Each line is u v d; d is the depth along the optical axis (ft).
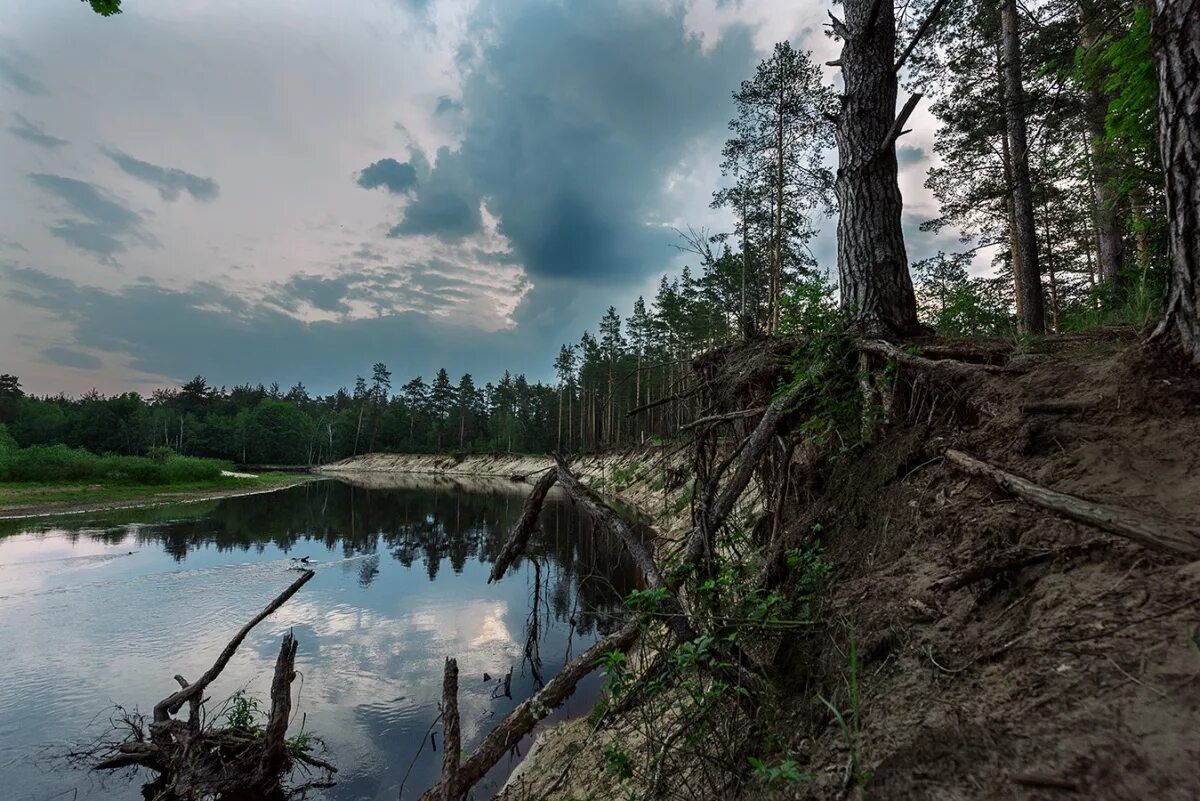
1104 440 7.51
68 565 53.36
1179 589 5.28
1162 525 5.86
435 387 304.30
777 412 12.27
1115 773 4.17
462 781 10.23
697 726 8.64
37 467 118.01
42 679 28.04
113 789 19.49
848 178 14.99
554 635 32.63
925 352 12.16
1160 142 8.17
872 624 7.74
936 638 6.80
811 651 8.45
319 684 27.43
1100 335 11.84
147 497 114.42
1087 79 12.76
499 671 28.48
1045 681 5.27
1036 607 6.21
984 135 36.22
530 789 15.39
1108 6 23.00
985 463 8.41
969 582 7.15
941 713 5.73
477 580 47.57
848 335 13.23
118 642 33.19
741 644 9.13
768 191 65.05
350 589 44.91
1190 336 7.51
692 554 10.91
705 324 86.17
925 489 9.45
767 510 14.58
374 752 21.56
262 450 288.10
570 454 18.15
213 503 110.42
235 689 27.04
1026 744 4.81
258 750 20.10
